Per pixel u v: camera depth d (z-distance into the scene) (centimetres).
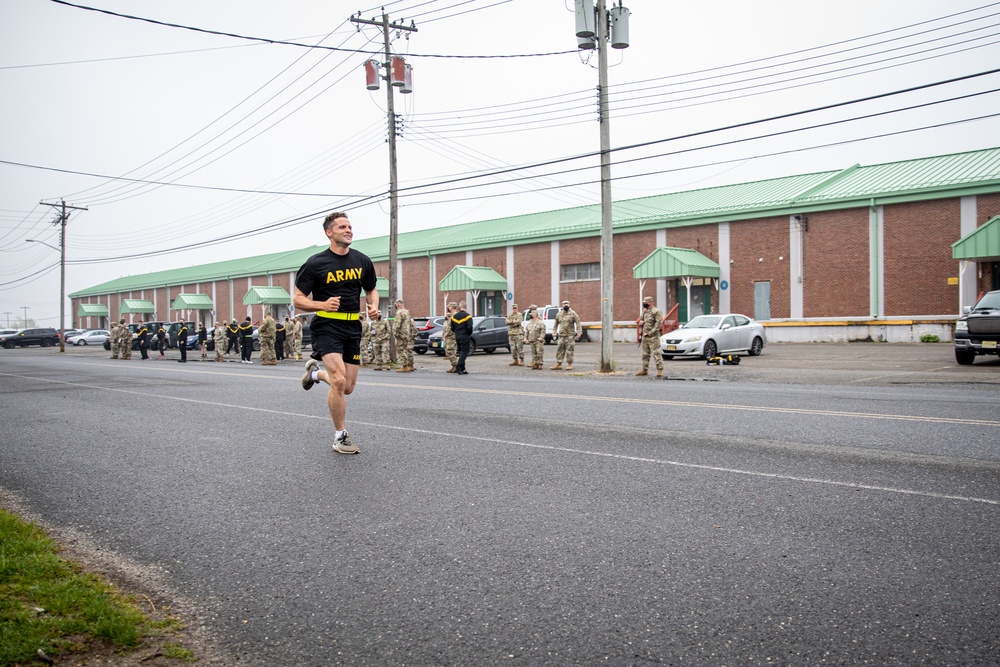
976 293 3089
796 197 3622
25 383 1736
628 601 367
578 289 4466
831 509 513
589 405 1101
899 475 605
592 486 592
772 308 3681
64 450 809
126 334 3912
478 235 5188
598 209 4847
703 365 2336
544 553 439
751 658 307
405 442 802
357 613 364
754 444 750
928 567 403
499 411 1050
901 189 3259
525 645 325
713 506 527
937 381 1570
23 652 312
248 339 3338
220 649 330
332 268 716
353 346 745
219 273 7475
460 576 406
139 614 358
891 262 3316
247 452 770
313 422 973
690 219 3938
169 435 896
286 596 388
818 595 369
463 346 2072
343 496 579
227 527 509
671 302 4059
